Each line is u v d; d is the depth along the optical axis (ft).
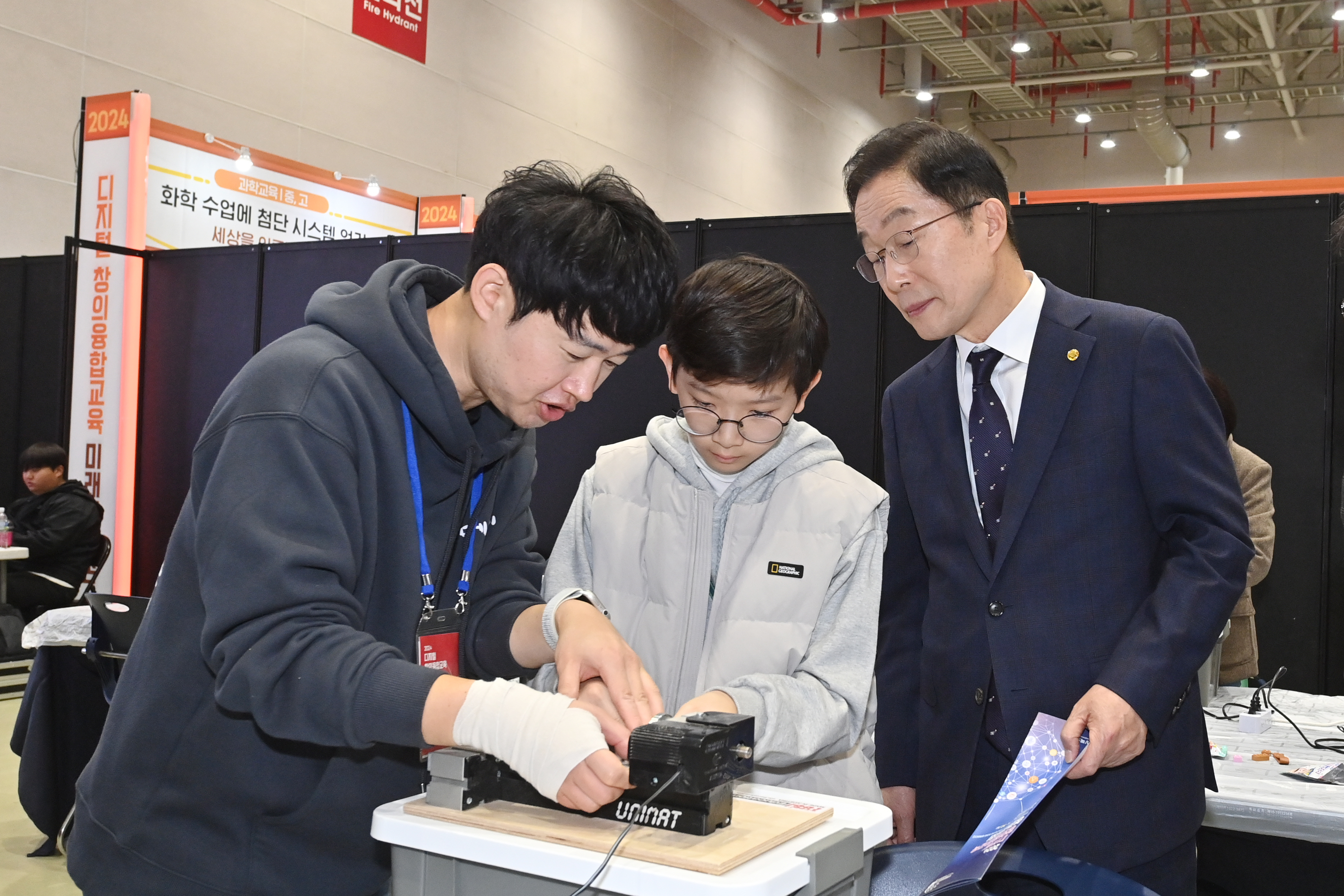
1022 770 3.45
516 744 2.61
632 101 31.65
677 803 2.53
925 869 3.21
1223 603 3.90
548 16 28.81
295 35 22.59
